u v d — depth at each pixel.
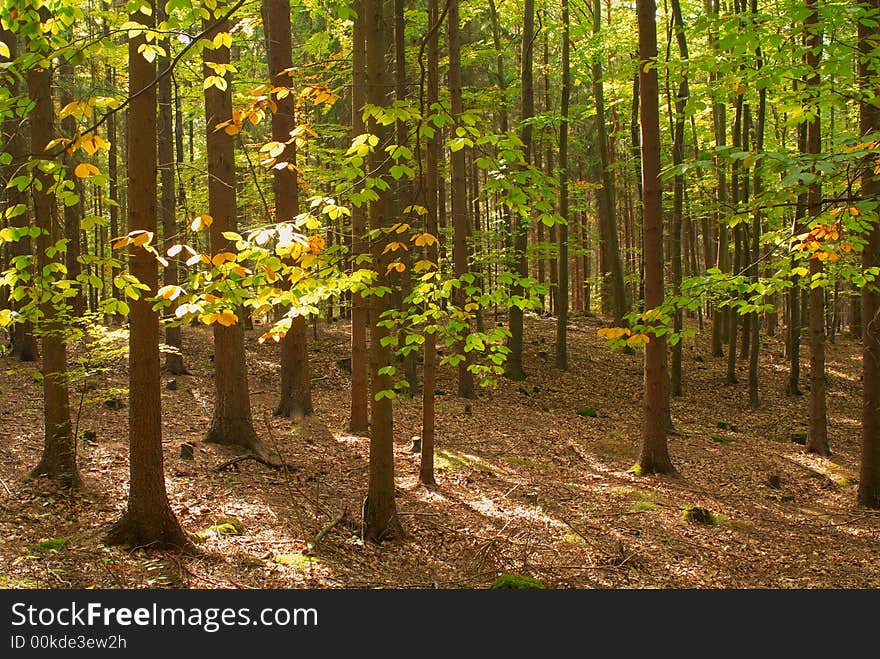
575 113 23.23
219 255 4.32
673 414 18.41
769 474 12.73
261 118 4.88
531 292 6.74
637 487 11.31
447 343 6.88
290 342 13.55
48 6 4.37
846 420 18.44
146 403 6.67
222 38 4.58
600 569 7.88
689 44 18.14
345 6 5.73
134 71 6.25
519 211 5.53
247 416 10.92
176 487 8.74
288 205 12.20
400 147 5.44
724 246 21.41
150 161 6.33
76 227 15.09
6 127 10.30
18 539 6.59
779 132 19.53
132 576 6.05
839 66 6.32
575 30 19.61
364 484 10.27
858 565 8.41
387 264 7.94
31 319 5.15
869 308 10.54
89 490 8.23
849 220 5.95
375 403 8.17
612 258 22.00
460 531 8.78
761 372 23.14
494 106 18.48
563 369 21.53
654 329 5.91
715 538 9.17
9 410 11.63
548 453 13.29
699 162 4.76
